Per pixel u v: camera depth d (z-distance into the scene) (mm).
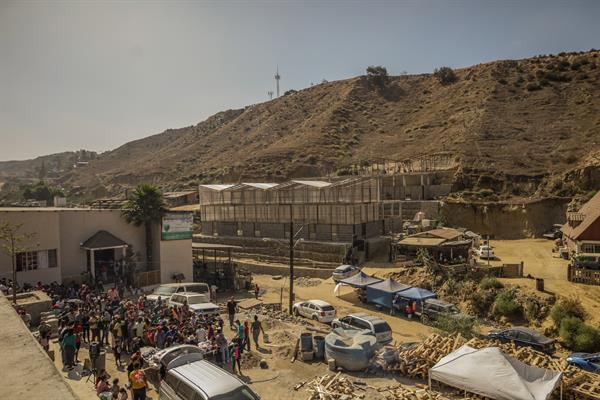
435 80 141375
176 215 40406
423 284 37969
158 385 17141
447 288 36406
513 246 53875
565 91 100562
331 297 39281
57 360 18812
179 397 13555
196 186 117312
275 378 19500
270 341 24750
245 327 22641
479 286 34906
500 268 37312
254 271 52094
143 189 39312
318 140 118125
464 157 80625
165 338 19688
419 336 28312
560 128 85750
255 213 60469
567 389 18359
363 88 150250
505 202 63344
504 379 16016
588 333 26172
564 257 44906
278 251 55156
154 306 27094
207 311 27203
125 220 39344
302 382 19078
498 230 62062
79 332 20188
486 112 100125
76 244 36906
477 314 33125
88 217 37562
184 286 30891
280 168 104625
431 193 73188
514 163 75938
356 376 20047
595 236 39656
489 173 73375
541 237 59562
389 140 111062
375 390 18297
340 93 153625
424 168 82500
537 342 24438
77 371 17406
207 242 63969
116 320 20594
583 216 46094
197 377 13719
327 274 46656
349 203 51562
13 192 152875
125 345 20703
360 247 51344
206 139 177875
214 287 36062
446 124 106188
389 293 34000
